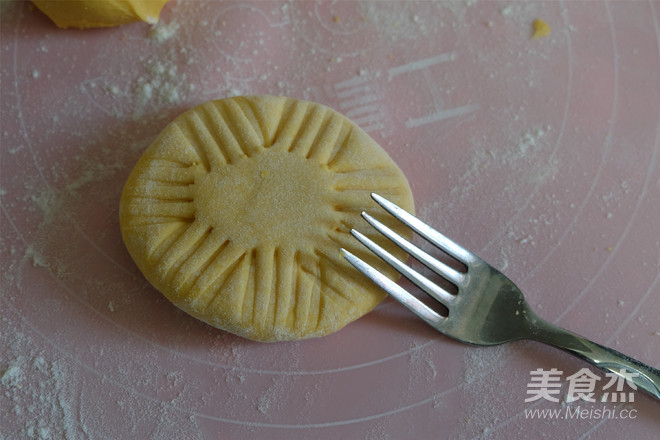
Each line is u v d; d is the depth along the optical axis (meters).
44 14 0.39
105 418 0.34
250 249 0.34
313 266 0.34
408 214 0.34
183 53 0.38
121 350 0.35
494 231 0.37
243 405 0.34
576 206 0.37
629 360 0.33
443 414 0.34
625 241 0.37
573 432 0.34
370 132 0.38
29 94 0.38
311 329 0.34
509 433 0.34
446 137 0.38
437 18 0.39
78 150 0.37
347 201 0.34
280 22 0.39
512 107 0.38
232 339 0.35
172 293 0.34
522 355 0.35
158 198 0.34
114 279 0.36
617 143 0.38
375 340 0.35
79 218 0.36
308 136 0.35
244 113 0.35
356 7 0.39
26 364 0.35
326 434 0.34
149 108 0.38
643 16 0.39
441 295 0.34
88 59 0.38
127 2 0.37
